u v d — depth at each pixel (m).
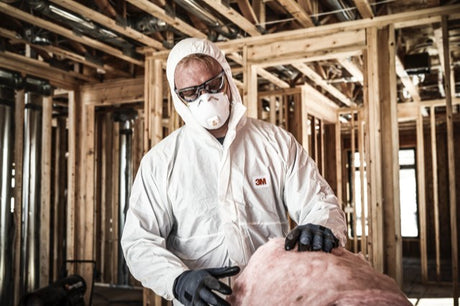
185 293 1.15
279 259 1.07
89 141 6.37
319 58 4.55
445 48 4.06
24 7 4.25
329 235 1.09
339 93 7.25
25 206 5.47
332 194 1.54
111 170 7.60
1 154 4.89
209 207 1.51
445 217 10.48
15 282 5.32
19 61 5.41
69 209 6.27
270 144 1.58
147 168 1.57
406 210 10.91
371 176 4.12
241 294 1.09
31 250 5.43
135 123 7.44
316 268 0.98
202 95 1.45
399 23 4.22
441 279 7.76
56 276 7.20
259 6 4.54
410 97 7.55
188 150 1.55
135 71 6.19
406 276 8.10
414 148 10.83
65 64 5.93
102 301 6.03
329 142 9.12
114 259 7.27
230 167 1.51
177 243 1.55
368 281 0.93
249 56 4.77
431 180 10.69
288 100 6.79
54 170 8.25
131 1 3.95
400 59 5.39
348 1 4.40
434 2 4.09
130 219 1.51
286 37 4.62
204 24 4.83
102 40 5.05
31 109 5.50
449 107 3.99
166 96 5.38
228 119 1.55
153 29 4.57
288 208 1.58
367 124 4.21
